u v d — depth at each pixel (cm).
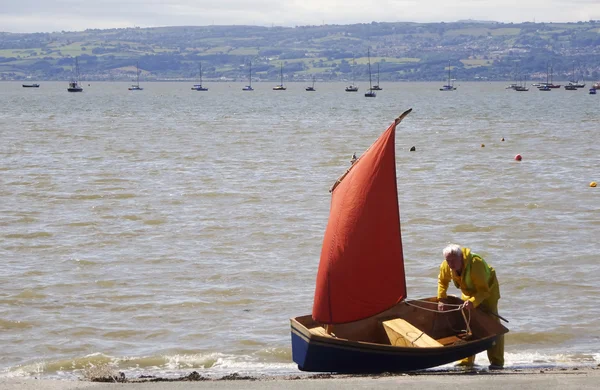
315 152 11475
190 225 5969
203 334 3569
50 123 18650
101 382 2622
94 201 7038
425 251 5116
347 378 2559
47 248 5244
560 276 4491
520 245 5278
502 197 7206
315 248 5228
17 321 3747
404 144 12912
